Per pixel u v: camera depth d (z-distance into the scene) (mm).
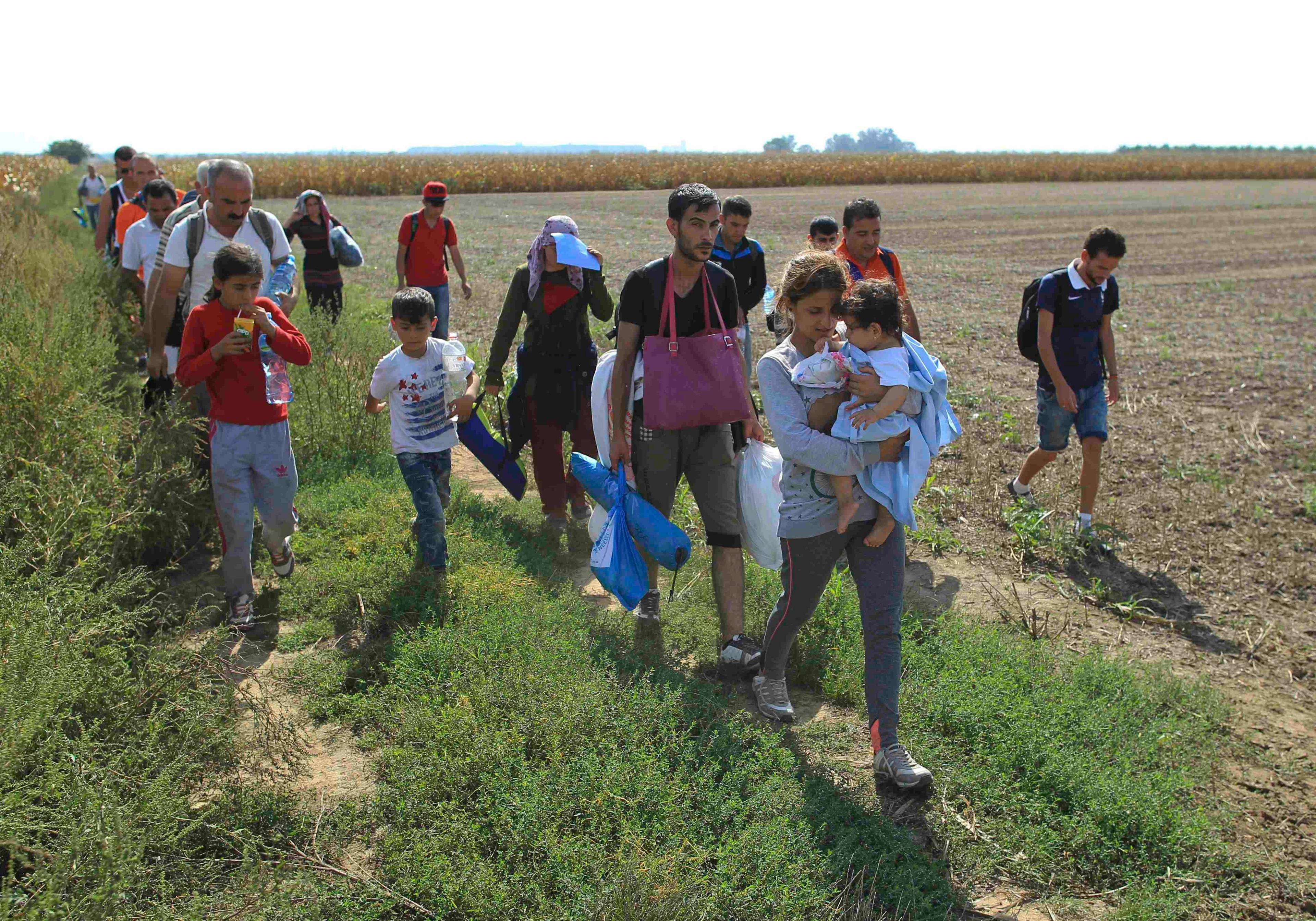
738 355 4301
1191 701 4500
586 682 3701
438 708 3551
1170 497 7355
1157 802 3482
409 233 8516
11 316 5641
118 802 2666
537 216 31078
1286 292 18156
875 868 3018
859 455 3391
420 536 4758
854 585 5160
